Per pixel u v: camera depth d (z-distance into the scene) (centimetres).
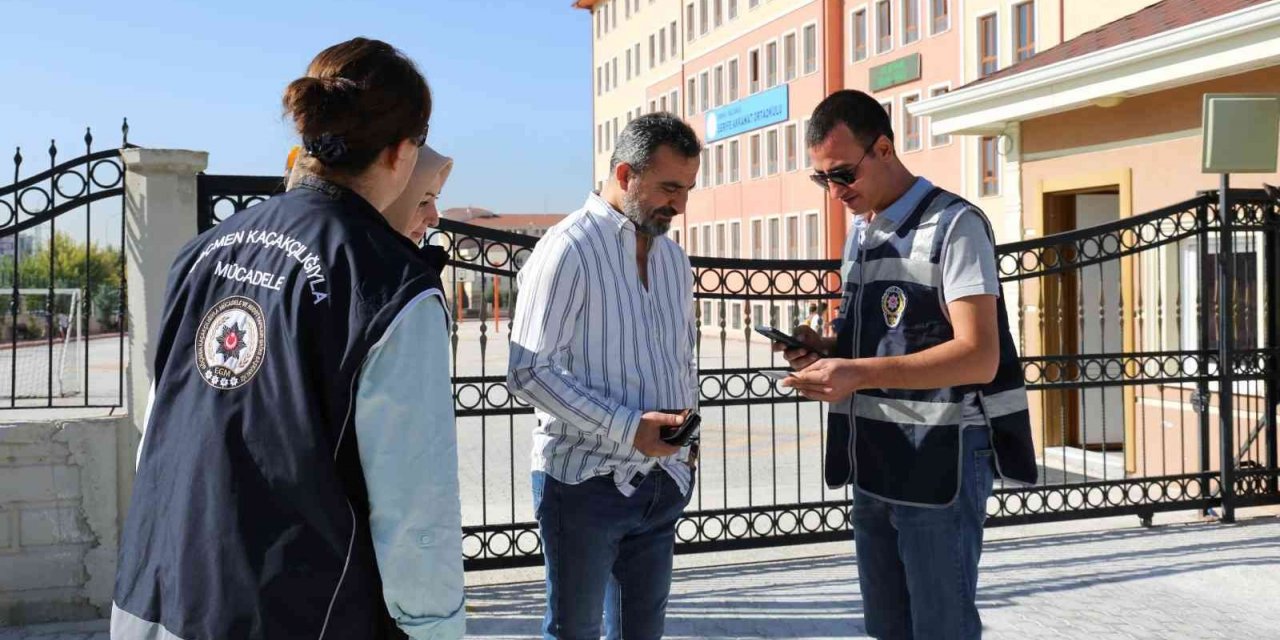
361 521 176
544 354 288
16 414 479
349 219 184
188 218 484
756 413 1627
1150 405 933
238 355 177
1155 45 814
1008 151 1095
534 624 484
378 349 172
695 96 4394
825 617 489
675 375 318
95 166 489
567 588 297
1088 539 653
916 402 286
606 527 296
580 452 296
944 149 2577
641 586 315
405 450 173
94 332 1947
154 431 185
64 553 468
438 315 180
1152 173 910
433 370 176
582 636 298
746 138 3888
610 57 5459
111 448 473
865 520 312
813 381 272
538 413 309
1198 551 608
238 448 174
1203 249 700
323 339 173
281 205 189
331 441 172
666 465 305
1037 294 1062
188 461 177
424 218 262
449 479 177
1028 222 1073
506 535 563
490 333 3666
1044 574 563
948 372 270
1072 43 1093
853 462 305
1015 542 649
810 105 3350
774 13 3606
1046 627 472
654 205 298
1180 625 473
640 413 281
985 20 1947
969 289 273
